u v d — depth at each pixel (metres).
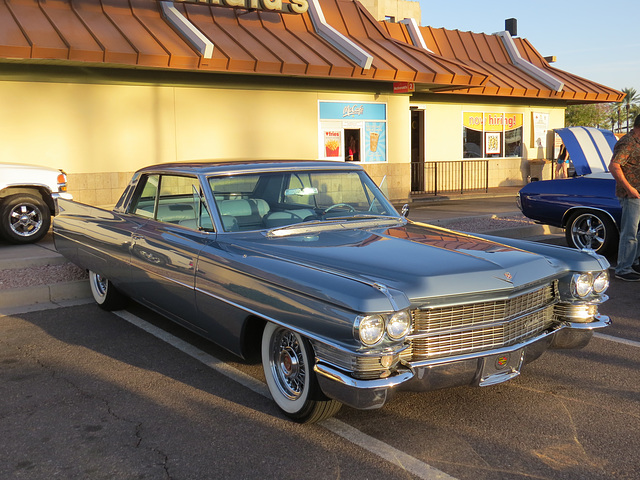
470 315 3.45
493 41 20.58
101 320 5.99
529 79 19.39
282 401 3.76
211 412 3.88
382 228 4.59
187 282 4.34
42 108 11.73
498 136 20.78
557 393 4.11
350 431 3.59
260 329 4.02
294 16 14.75
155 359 4.86
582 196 8.69
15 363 4.80
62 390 4.25
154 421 3.76
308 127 14.77
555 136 22.16
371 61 13.65
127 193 5.61
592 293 4.00
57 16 11.62
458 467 3.17
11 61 11.15
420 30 18.78
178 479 3.10
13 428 3.69
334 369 3.20
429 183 19.47
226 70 12.34
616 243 8.51
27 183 9.65
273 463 3.24
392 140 16.12
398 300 3.10
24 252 8.70
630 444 3.38
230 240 4.23
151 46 11.67
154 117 12.88
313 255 3.77
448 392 4.14
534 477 3.07
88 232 5.94
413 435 3.53
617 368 4.55
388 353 3.10
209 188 4.47
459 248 3.92
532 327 3.80
